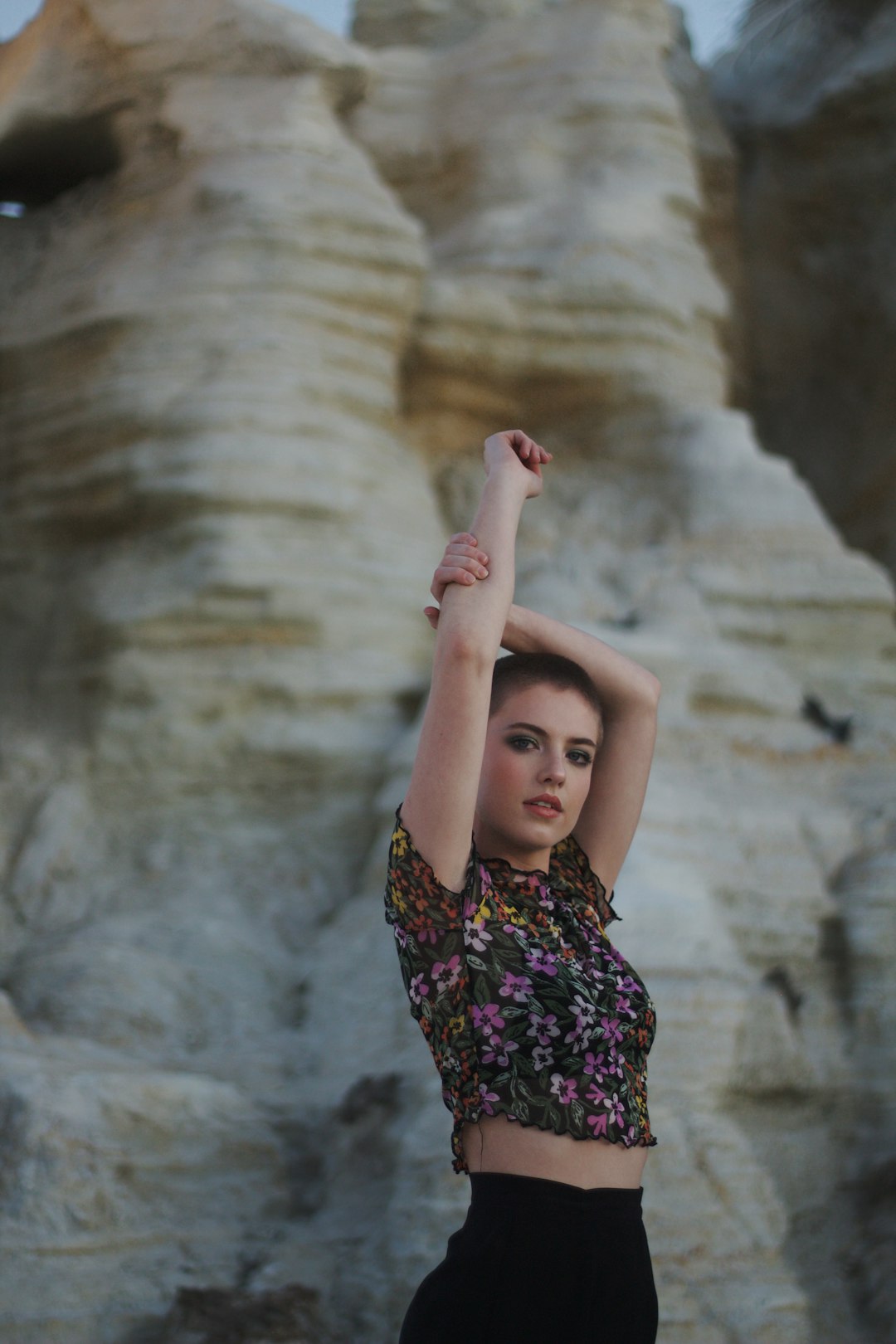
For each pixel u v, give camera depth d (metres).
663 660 6.30
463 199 8.22
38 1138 4.29
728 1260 4.36
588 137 8.26
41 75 7.72
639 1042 1.85
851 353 9.23
